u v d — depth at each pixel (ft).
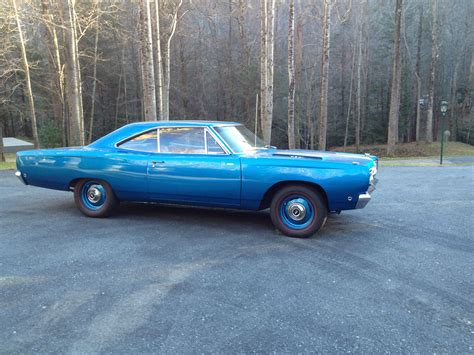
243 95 119.96
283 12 119.14
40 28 91.20
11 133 163.84
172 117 128.36
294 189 16.75
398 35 92.89
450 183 34.22
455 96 146.41
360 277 12.64
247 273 12.91
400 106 140.15
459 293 11.52
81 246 15.56
